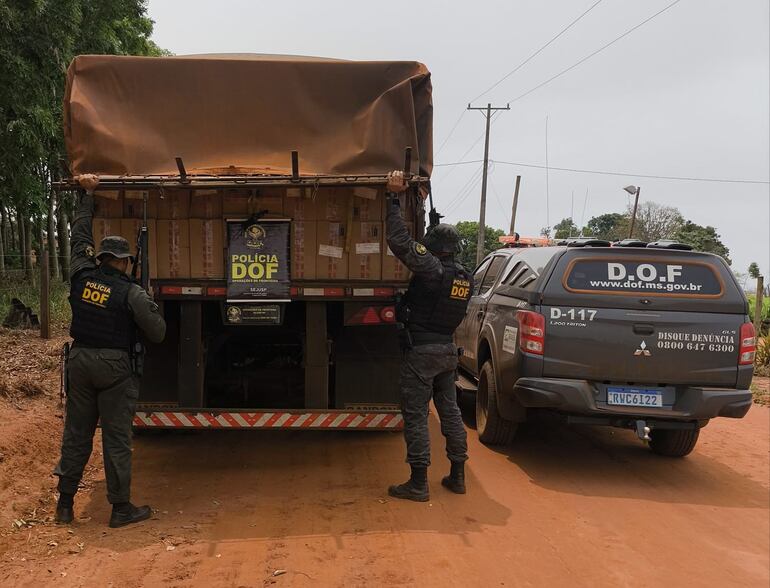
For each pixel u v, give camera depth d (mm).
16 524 3770
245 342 5863
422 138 5031
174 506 4254
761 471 5582
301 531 3879
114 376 3803
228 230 4738
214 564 3393
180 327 4844
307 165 4863
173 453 5473
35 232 20828
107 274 3895
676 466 5668
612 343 4941
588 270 5066
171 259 4770
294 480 4840
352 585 3219
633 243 5758
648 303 4980
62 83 11875
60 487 3875
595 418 5008
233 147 4895
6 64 10117
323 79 4949
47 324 9625
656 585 3383
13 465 4504
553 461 5656
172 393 4895
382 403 5129
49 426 5461
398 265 4895
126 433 3910
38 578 3152
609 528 4152
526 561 3590
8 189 12219
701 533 4137
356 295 4863
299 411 4852
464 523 4102
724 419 7770
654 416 4922
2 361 7668
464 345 7301
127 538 3684
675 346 4949
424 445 4434
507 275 6160
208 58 4969
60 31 10938
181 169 4277
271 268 4758
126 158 4738
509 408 5645
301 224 4812
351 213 4832
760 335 13203
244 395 5707
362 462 5301
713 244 38312
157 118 4855
